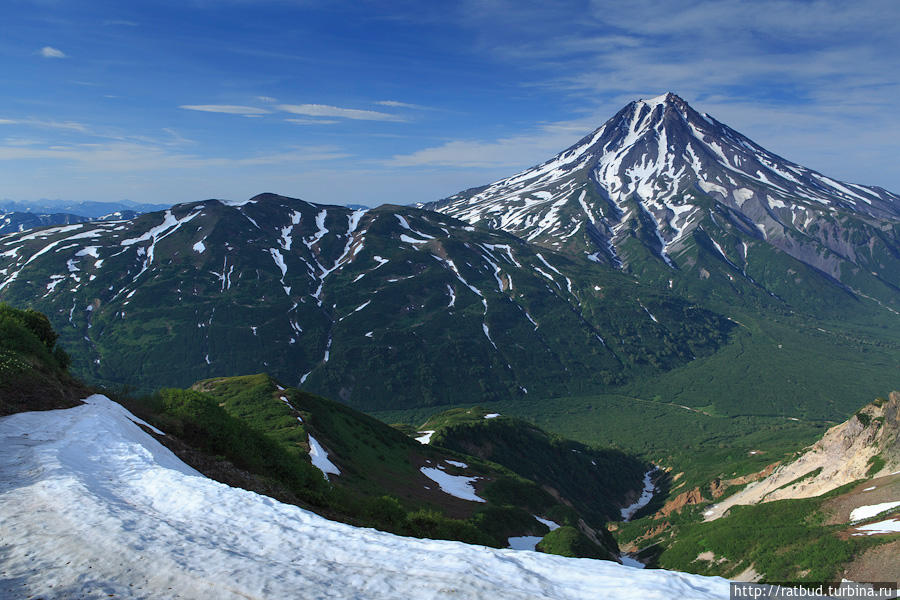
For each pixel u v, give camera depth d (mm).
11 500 12070
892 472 63688
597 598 9484
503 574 10391
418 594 9328
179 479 15109
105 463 15898
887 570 34250
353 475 56750
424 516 36594
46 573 9047
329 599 8906
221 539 11477
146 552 10211
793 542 47125
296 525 12781
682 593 9758
